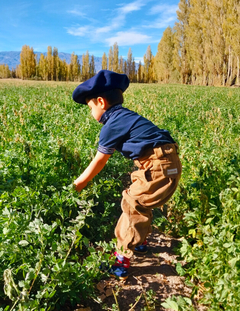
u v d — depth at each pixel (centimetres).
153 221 318
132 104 948
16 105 867
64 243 194
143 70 10888
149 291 211
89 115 685
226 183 270
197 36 5119
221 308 195
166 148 211
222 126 594
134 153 211
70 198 247
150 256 264
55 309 192
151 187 210
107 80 210
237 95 1664
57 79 10581
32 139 436
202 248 249
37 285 189
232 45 4156
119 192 373
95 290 216
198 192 296
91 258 198
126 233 221
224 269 205
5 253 193
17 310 156
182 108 962
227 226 213
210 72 4950
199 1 4956
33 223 185
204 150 407
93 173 231
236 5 4000
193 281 231
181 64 6022
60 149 320
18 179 279
